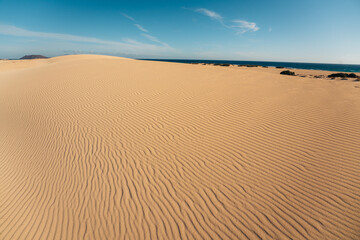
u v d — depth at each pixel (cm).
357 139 547
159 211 397
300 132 612
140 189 454
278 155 520
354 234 319
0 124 900
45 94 1135
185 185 455
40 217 407
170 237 348
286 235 331
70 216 402
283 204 384
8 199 464
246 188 430
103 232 364
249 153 540
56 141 684
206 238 342
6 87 1416
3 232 380
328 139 562
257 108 803
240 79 1293
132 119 783
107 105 921
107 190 457
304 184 421
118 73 1452
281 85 1134
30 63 4562
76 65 1884
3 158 642
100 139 666
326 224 339
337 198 380
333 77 2094
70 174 521
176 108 849
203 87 1094
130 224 376
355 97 875
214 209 392
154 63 2112
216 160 525
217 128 679
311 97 897
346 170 443
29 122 864
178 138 639
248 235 339
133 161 547
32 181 518
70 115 857
